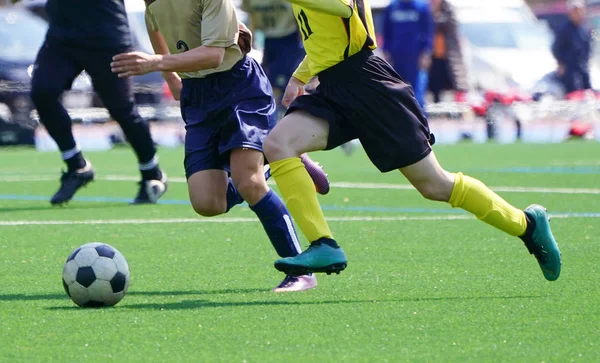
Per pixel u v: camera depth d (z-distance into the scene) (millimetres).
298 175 13594
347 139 13922
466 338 11344
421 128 13680
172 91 16422
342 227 21609
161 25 15062
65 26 24188
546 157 42594
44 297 13984
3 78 47719
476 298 13758
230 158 14695
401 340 11258
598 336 11422
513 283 14906
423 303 13406
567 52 57656
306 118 13711
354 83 13508
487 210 14055
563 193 28500
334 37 13445
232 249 18672
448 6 55062
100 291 13078
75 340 11312
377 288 14633
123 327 11961
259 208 14617
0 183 32656
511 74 58312
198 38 14867
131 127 25656
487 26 60625
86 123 51094
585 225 21625
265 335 11531
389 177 34156
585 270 16016
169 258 17656
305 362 10336
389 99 13500
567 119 58000
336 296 14023
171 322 12242
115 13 24297
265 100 15055
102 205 26203
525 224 14305
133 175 35250
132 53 13906
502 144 51844
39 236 20406
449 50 55062
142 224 22266
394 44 49438
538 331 11680
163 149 49438
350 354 10648
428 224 21984
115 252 13375
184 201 27078
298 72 14820
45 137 49812
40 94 24625
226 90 14906
